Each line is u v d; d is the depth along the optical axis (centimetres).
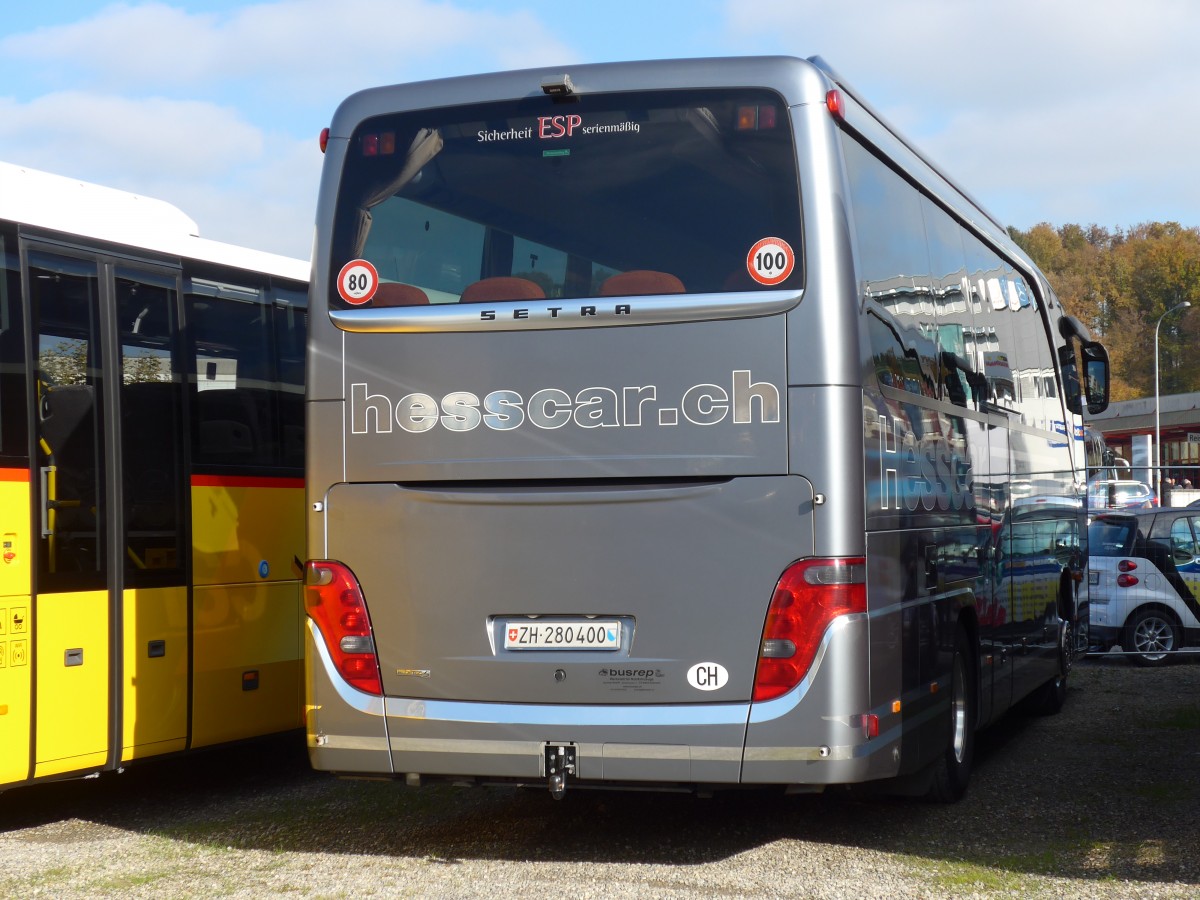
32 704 739
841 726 589
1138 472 1630
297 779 931
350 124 665
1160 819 724
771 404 596
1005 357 973
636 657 605
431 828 734
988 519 863
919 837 698
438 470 629
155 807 831
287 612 930
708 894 588
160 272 848
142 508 817
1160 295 13925
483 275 633
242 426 902
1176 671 1505
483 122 646
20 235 756
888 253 685
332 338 649
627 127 629
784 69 617
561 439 615
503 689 618
